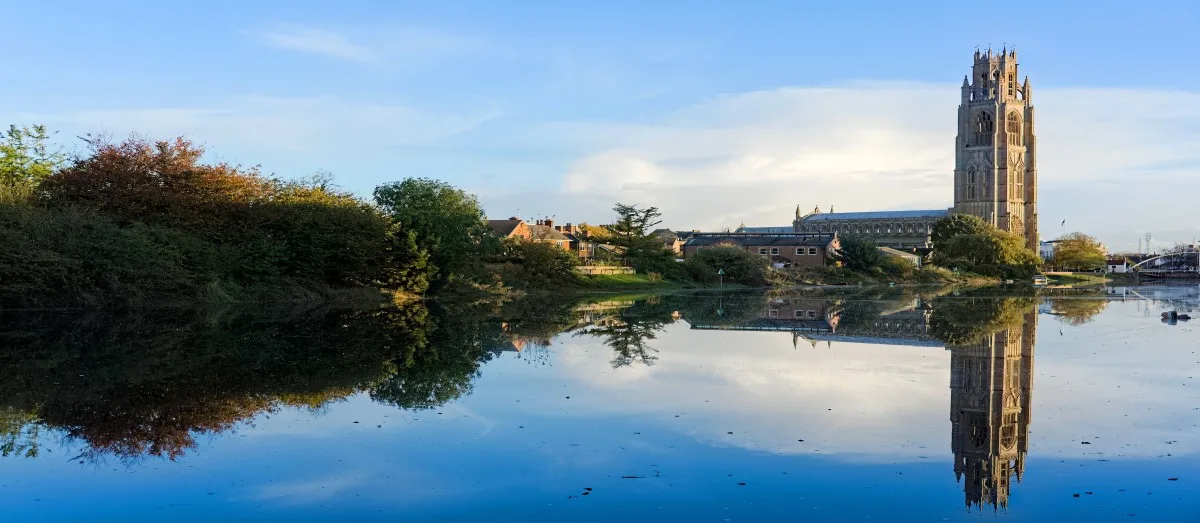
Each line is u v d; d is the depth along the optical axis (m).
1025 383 27.30
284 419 21.28
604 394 24.94
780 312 64.81
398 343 38.78
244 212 75.19
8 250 56.72
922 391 25.75
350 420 21.16
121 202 67.75
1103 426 20.72
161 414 21.80
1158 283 177.00
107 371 29.31
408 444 18.75
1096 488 15.76
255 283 72.44
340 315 57.06
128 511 14.49
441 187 93.75
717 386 26.56
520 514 14.38
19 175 71.81
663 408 22.81
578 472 16.70
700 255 144.00
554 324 50.88
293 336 41.94
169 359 32.53
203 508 14.65
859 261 170.12
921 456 17.88
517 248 102.19
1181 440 19.23
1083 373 29.48
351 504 14.86
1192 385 26.81
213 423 20.83
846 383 27.27
